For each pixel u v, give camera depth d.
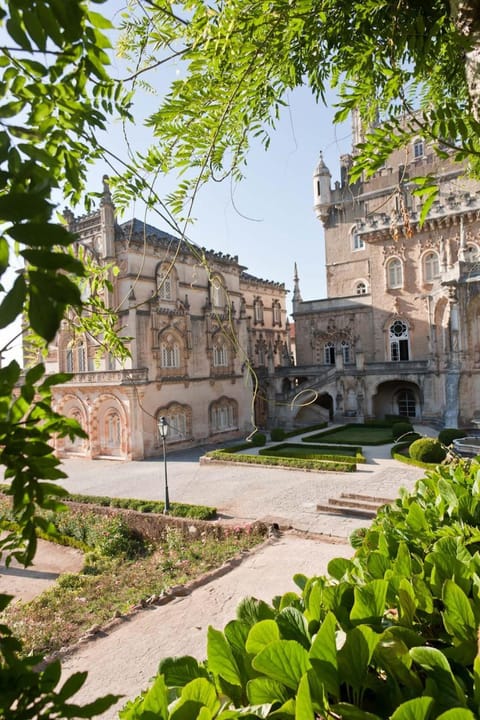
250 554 14.45
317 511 18.77
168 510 19.80
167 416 37.78
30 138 1.60
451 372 34.31
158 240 37.59
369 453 29.34
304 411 45.12
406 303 43.62
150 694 2.51
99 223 35.97
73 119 1.94
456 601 3.19
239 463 29.25
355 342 47.06
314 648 2.66
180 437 38.84
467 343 33.75
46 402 1.72
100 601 13.15
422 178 2.71
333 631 2.72
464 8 2.67
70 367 38.38
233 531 17.11
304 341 51.19
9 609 13.11
